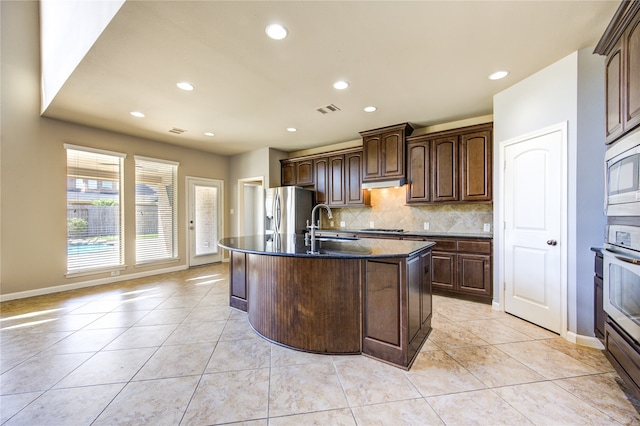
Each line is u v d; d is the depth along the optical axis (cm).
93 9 211
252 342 236
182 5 171
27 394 166
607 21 189
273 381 179
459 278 341
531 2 171
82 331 257
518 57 234
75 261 403
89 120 385
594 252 220
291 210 496
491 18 185
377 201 473
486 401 159
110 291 388
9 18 346
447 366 195
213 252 594
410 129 417
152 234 492
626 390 168
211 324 274
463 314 294
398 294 194
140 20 185
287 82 275
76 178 402
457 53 227
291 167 558
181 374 188
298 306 221
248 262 280
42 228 372
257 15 180
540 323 259
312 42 210
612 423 142
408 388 171
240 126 415
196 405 157
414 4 172
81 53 233
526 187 271
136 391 170
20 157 354
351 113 362
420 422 143
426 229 423
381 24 190
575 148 229
